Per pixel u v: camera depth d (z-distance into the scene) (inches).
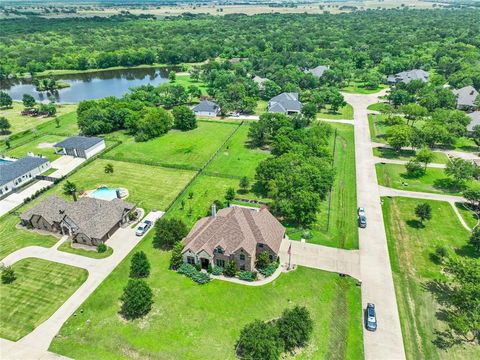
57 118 5797.2
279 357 2044.8
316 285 2576.3
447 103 6053.2
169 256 2871.6
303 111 5659.5
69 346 2148.1
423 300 2470.5
